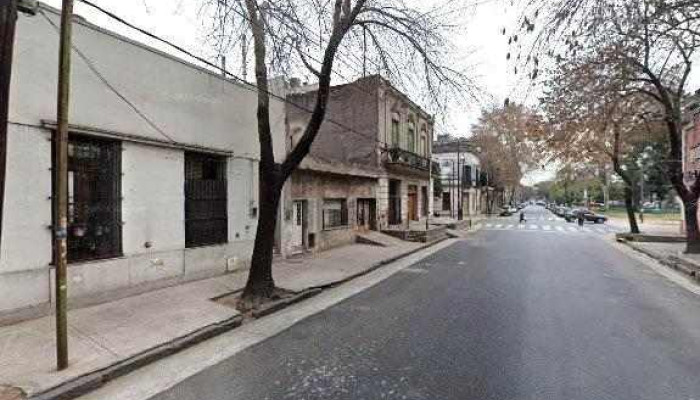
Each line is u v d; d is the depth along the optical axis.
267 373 4.80
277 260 12.34
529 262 13.60
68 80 4.66
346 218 17.19
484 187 54.03
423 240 19.36
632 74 11.22
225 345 5.85
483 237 23.28
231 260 10.24
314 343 5.83
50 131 6.50
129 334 5.83
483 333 6.13
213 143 9.72
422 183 28.28
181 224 8.85
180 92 8.84
